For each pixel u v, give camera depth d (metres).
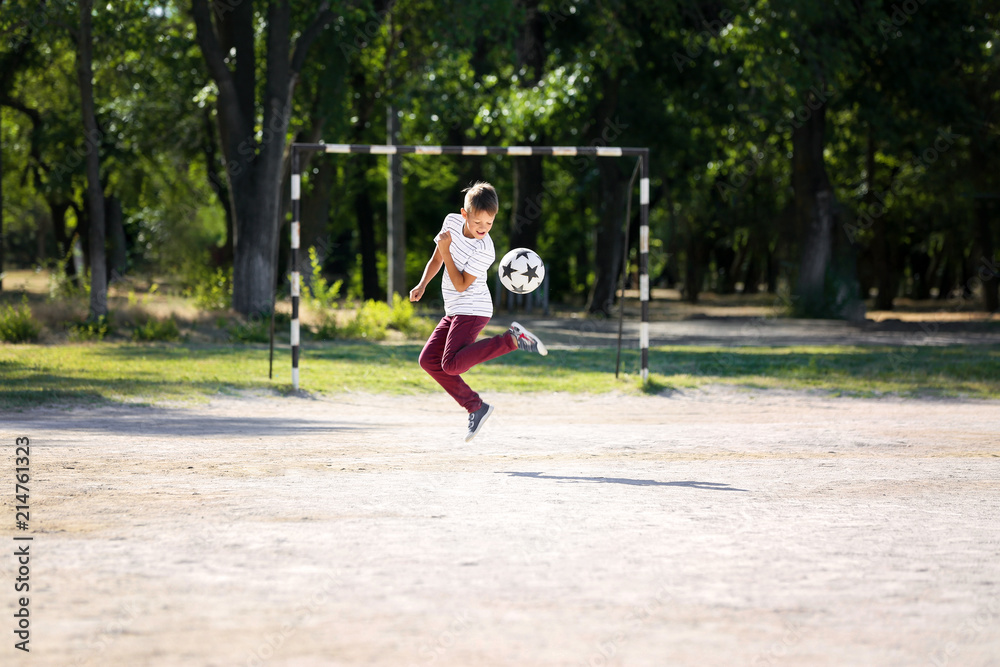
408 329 38.22
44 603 5.48
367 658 4.68
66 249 74.31
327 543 6.91
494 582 5.96
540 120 47.53
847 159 70.12
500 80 51.12
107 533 7.15
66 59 52.09
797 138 52.66
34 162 63.66
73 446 11.80
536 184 59.03
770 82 45.47
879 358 28.62
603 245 56.47
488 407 11.04
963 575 6.32
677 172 62.41
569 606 5.50
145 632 5.02
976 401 20.78
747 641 4.98
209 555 6.54
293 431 14.21
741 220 81.12
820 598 5.75
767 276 100.00
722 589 5.88
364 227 64.19
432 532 7.31
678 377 24.33
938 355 29.95
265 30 44.94
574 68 48.84
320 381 22.58
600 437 13.80
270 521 7.62
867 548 7.04
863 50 51.28
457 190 67.62
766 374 25.23
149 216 71.06
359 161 57.38
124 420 15.27
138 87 52.69
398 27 47.12
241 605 5.47
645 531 7.46
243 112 39.62
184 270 59.72
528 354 30.03
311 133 43.53
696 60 53.25
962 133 53.50
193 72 50.09
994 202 59.66
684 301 87.69
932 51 50.72
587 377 24.33
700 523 7.81
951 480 10.21
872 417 17.41
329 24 41.22
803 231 52.88
